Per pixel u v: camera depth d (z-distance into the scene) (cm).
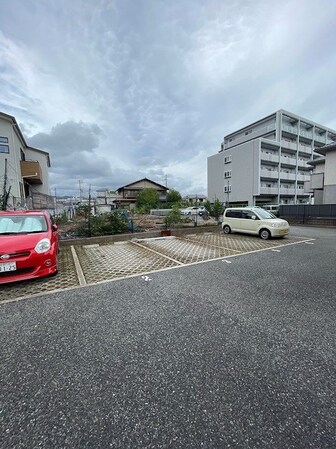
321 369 190
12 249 364
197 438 133
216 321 269
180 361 199
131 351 213
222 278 429
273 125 3206
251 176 3059
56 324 263
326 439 132
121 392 166
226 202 3441
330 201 1511
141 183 4900
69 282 408
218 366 193
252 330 250
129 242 841
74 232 964
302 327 256
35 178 1816
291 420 144
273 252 661
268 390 168
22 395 163
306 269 485
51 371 187
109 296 345
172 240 888
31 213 487
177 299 333
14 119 1488
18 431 137
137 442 131
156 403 156
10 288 378
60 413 149
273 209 2441
